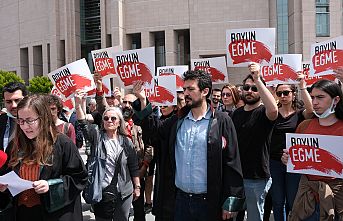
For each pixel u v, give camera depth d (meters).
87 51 52.72
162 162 4.13
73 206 3.44
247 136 4.94
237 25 42.66
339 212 3.70
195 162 3.84
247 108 5.05
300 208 3.90
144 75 5.30
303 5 38.75
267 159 5.02
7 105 4.64
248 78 4.98
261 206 5.05
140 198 6.24
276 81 6.33
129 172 5.32
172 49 44.38
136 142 6.32
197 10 43.47
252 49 5.37
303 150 3.78
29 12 56.97
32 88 43.25
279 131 5.39
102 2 47.84
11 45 60.62
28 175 3.30
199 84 3.87
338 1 39.47
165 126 4.19
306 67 8.05
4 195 3.36
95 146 5.17
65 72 6.12
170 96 6.64
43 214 3.30
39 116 3.25
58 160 3.35
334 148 3.62
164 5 44.47
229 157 3.79
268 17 42.09
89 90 6.19
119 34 45.09
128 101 6.48
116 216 5.17
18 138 3.38
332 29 39.56
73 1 50.44
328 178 3.77
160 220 4.08
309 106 5.31
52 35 51.53
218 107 8.22
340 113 3.83
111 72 7.42
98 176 5.01
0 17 62.81
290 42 40.94
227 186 3.76
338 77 4.78
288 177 5.22
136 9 45.59
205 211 3.83
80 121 5.36
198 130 3.89
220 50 43.00
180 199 3.95
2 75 46.25
